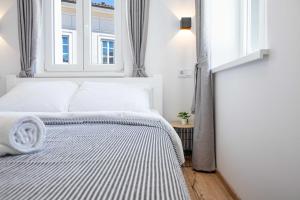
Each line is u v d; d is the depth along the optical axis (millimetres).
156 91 2793
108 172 671
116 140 1090
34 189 559
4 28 2896
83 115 1612
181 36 2912
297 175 1021
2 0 2887
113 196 519
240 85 1691
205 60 2320
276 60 1184
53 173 670
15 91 2281
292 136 1055
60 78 2820
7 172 684
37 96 2186
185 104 2941
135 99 2207
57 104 2146
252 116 1490
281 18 1131
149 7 2877
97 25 2930
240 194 1711
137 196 518
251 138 1509
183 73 2928
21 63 2816
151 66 2918
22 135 893
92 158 808
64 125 1526
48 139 1112
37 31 2805
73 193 536
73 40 2920
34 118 940
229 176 1958
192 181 2174
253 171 1485
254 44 1934
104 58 2959
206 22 2299
